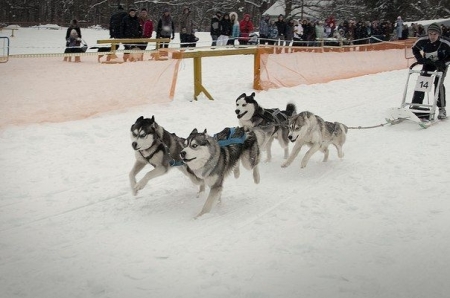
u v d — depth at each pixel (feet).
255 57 34.42
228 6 123.03
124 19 39.96
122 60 32.12
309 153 18.95
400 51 53.36
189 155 14.16
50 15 137.49
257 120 20.18
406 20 116.78
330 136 19.77
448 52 25.68
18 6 134.31
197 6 125.59
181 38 51.29
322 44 51.37
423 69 27.04
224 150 15.33
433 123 26.40
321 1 100.37
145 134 15.35
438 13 119.75
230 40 47.29
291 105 21.38
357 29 62.08
